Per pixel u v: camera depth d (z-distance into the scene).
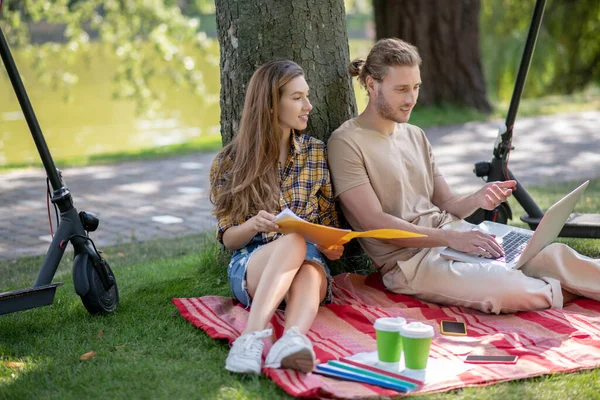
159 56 14.35
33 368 3.00
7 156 12.16
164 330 3.37
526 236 3.76
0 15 13.07
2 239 5.96
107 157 10.16
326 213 3.68
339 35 4.01
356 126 3.69
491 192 3.66
